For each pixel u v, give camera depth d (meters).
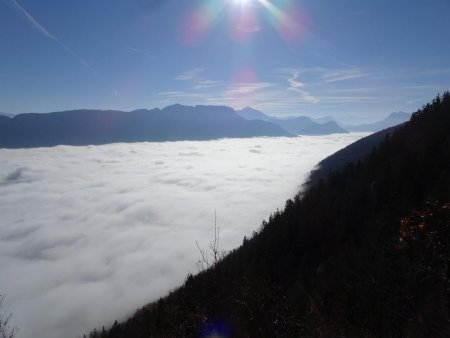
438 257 18.52
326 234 81.06
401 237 21.69
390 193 77.50
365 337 19.67
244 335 17.55
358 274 35.66
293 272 68.31
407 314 19.61
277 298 18.94
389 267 23.48
